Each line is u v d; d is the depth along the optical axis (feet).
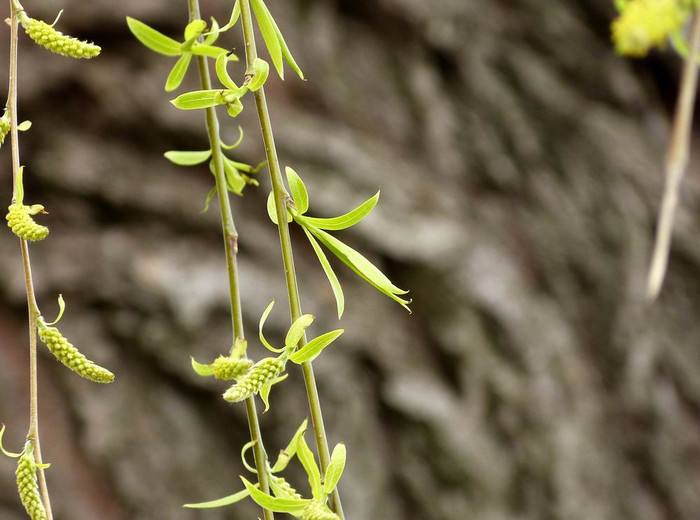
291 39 8.82
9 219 2.24
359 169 8.43
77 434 7.23
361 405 7.84
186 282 7.55
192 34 2.23
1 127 2.25
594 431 8.93
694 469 9.43
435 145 9.36
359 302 8.20
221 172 2.38
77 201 7.70
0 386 7.16
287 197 2.26
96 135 7.83
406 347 8.26
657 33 2.15
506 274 8.89
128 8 7.74
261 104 2.26
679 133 2.15
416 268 8.46
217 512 7.38
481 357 8.46
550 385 8.74
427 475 7.94
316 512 2.21
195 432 7.47
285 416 7.48
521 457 8.38
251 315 7.59
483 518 8.03
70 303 7.45
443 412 8.07
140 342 7.43
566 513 8.39
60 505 6.92
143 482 7.23
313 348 2.24
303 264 8.11
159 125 7.86
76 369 2.25
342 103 8.89
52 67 7.65
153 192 7.79
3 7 7.55
